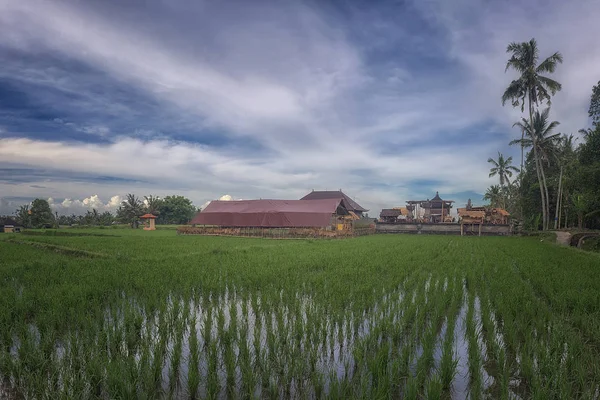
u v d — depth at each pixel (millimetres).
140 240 28812
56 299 8211
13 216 68250
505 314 7227
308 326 6754
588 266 14266
